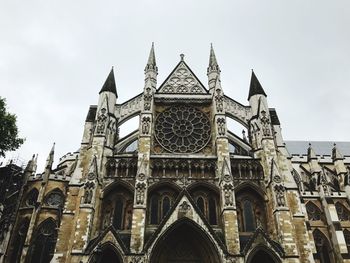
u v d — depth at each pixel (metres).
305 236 39.44
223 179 41.00
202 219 37.97
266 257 37.75
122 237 38.56
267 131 46.19
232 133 49.00
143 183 40.59
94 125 47.25
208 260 37.34
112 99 49.78
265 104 49.19
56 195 55.69
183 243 39.69
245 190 43.12
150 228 39.38
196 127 48.88
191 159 44.22
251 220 41.34
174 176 42.91
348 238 60.22
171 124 48.91
